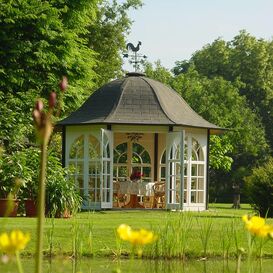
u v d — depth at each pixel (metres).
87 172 22.66
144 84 24.11
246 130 45.62
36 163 16.50
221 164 38.00
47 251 10.53
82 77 26.45
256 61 57.62
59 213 15.70
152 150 26.02
